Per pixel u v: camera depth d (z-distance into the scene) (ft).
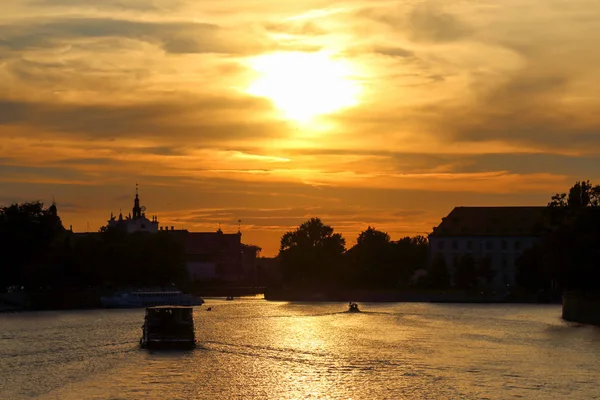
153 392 343.05
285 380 369.71
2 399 330.34
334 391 346.13
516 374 386.32
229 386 356.59
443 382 365.20
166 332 482.69
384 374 385.70
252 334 578.25
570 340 536.01
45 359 435.94
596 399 330.95
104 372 391.24
